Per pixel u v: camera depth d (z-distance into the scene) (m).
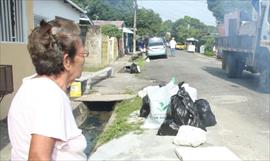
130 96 11.40
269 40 11.81
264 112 8.59
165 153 5.54
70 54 1.71
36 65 1.69
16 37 8.94
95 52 22.59
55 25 1.68
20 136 1.60
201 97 10.70
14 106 1.64
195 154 5.30
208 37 50.84
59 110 1.61
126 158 5.46
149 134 6.56
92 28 22.42
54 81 1.71
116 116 8.80
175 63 25.48
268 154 5.56
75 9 18.14
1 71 6.93
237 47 14.98
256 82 14.24
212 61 28.95
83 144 1.76
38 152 1.53
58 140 1.60
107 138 6.93
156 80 15.55
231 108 9.03
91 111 11.05
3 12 8.33
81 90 11.93
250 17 13.94
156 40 31.89
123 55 38.25
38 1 11.95
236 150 5.70
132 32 47.19
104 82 15.04
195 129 5.88
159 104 6.95
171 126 6.43
